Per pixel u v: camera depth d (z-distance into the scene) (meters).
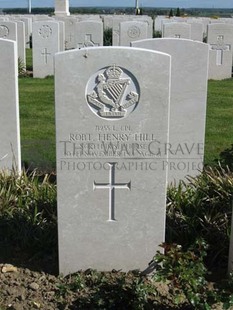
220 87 6.50
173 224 2.39
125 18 11.73
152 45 2.81
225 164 3.00
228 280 1.98
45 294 2.01
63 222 2.08
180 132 2.92
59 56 1.91
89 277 2.09
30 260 2.23
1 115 2.94
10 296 2.00
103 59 1.92
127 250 2.13
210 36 7.07
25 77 7.10
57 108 1.96
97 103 1.96
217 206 2.47
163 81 1.95
